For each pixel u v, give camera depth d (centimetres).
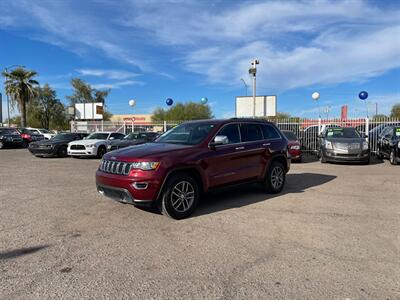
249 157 732
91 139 1883
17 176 1097
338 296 331
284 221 579
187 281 364
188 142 673
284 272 385
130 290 345
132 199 574
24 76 4256
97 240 490
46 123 6050
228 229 538
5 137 2644
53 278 371
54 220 588
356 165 1420
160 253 441
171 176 593
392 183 950
